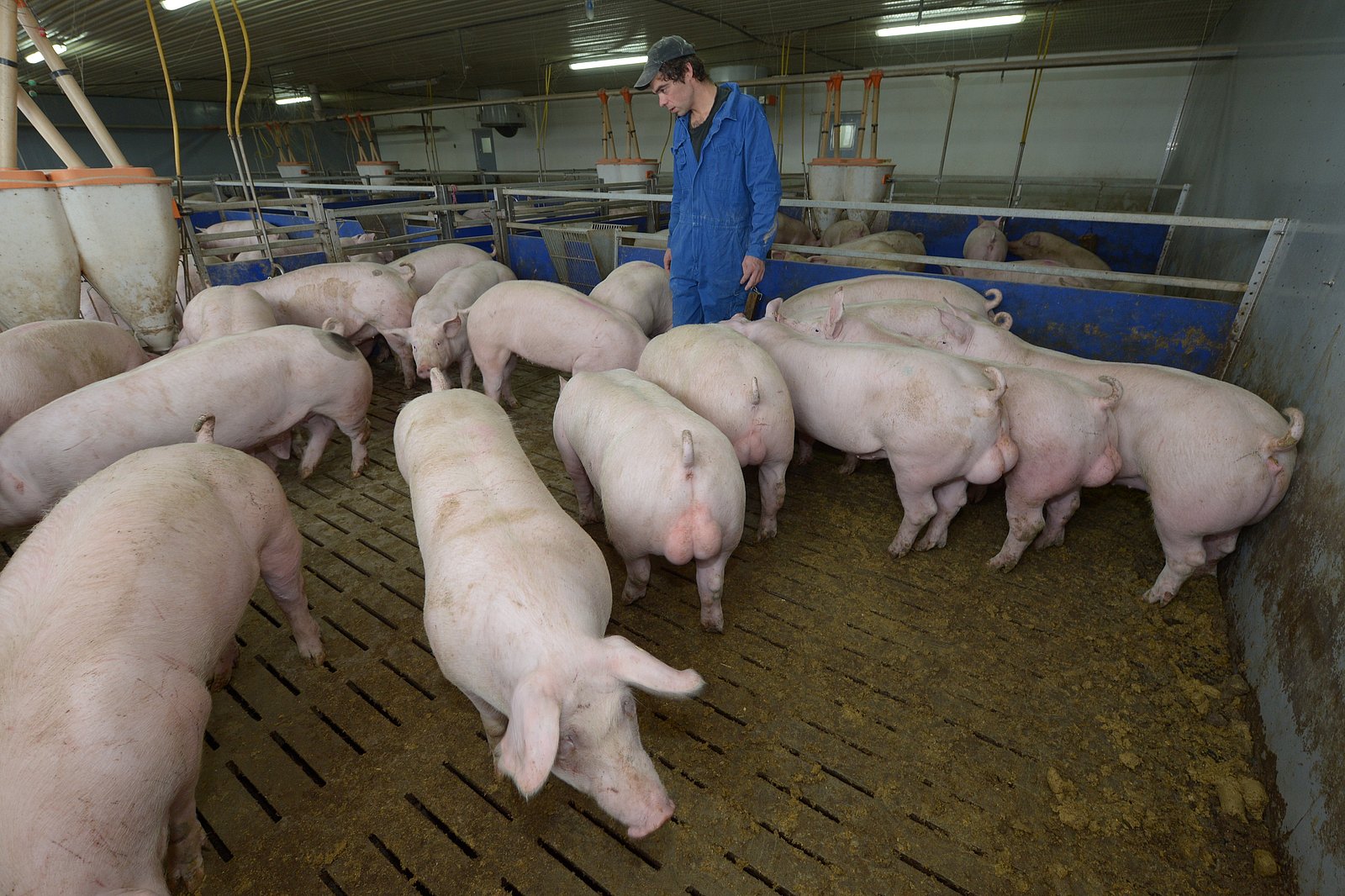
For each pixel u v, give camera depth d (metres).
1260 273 3.52
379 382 5.43
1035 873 1.79
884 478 3.84
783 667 2.47
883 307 3.91
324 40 8.73
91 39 8.02
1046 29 8.20
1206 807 1.96
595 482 2.71
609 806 1.54
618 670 1.54
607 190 8.35
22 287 3.87
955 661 2.49
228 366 3.09
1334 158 2.95
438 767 2.12
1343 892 1.46
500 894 1.78
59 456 2.70
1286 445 2.28
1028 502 2.82
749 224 3.98
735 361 2.89
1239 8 6.48
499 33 8.52
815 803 1.99
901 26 8.20
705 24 8.17
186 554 1.74
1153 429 2.66
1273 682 2.11
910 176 11.78
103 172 3.90
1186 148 8.12
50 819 1.29
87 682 1.42
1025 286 4.23
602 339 4.12
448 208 6.53
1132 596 2.82
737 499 2.36
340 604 2.84
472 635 1.69
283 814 1.99
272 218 8.65
